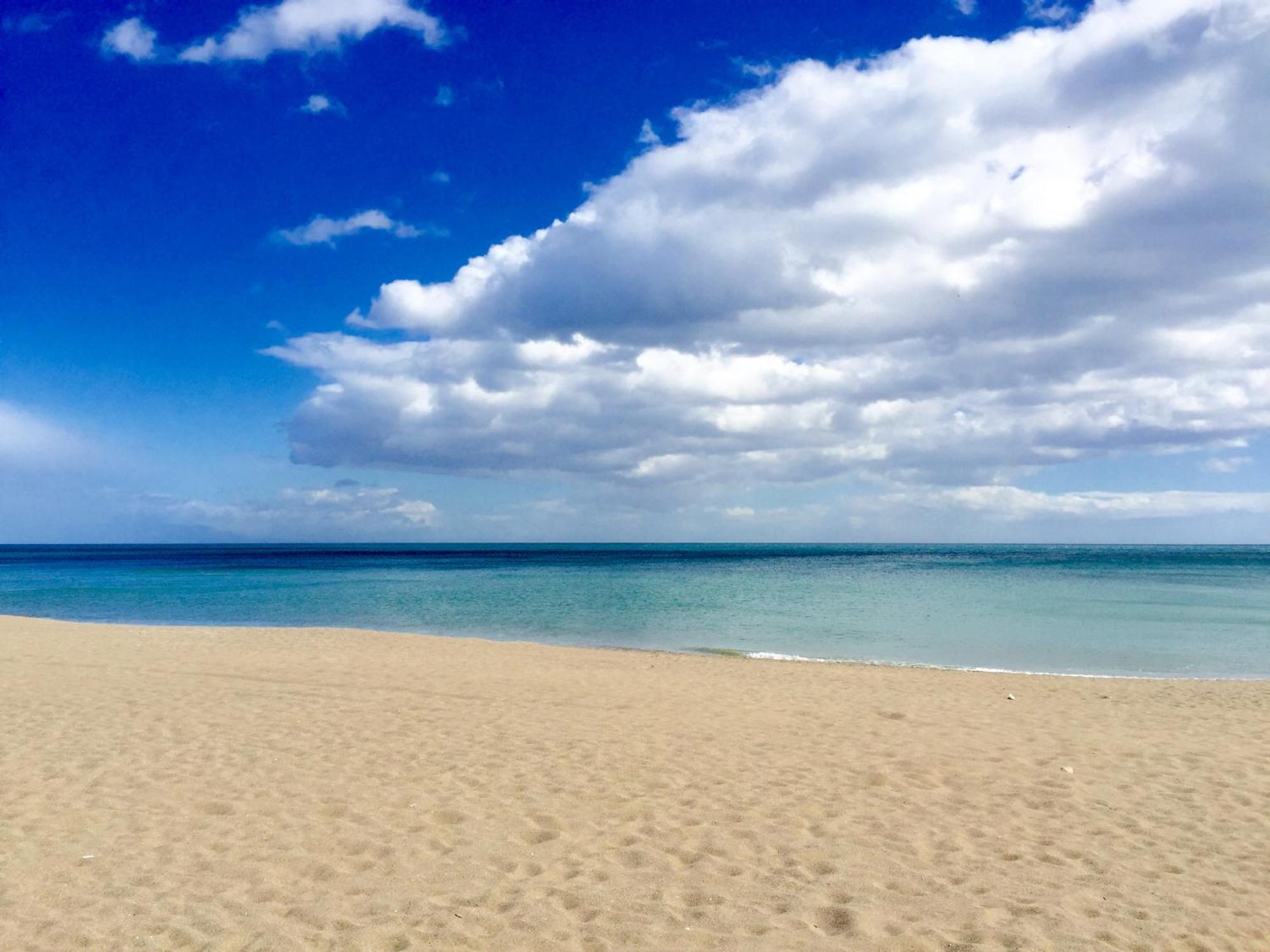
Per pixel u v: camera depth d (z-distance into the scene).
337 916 4.71
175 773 7.41
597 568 72.25
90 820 6.19
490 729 9.33
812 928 4.62
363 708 10.41
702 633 23.34
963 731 9.62
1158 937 4.54
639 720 9.94
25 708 10.16
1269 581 48.41
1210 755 8.58
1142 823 6.42
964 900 5.00
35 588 43.56
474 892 5.05
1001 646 20.64
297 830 6.06
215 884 5.11
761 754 8.38
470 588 42.69
